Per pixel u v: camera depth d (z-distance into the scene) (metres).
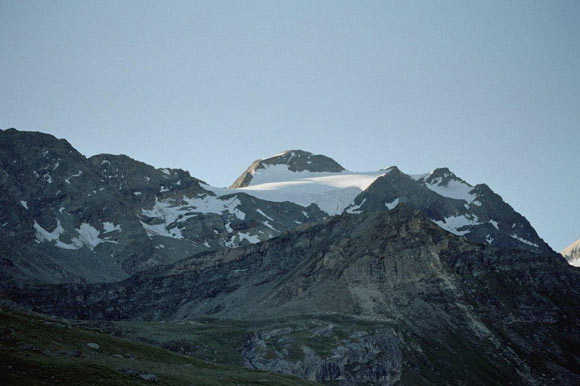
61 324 114.81
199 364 119.38
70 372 76.94
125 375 82.25
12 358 76.56
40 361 77.94
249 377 110.81
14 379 70.62
